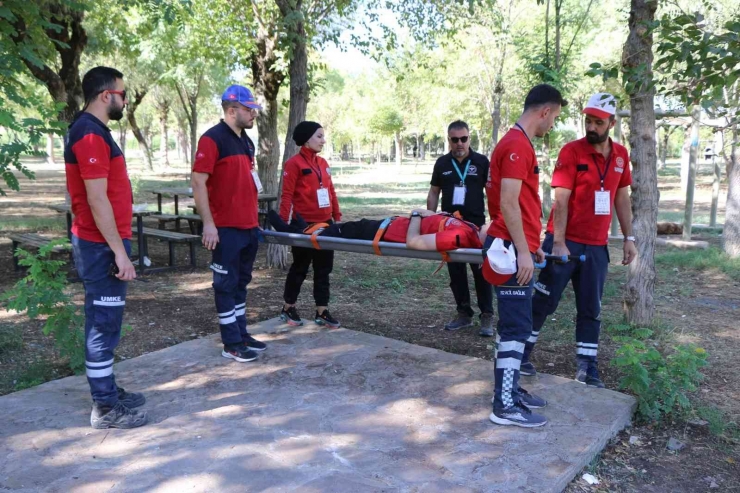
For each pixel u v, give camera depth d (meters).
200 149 4.26
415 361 4.58
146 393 3.95
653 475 3.17
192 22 13.21
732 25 3.12
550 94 3.32
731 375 4.52
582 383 4.17
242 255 4.64
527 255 3.28
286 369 4.40
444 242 4.08
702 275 8.23
